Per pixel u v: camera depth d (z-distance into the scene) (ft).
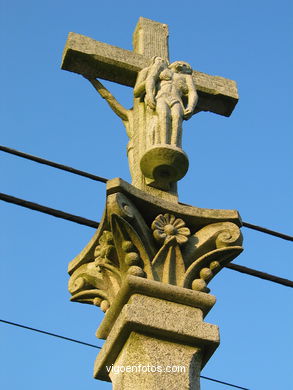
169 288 21.68
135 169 24.70
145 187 24.07
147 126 24.85
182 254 22.76
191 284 22.49
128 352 20.80
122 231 22.12
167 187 24.26
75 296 23.79
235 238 22.99
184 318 21.42
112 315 22.09
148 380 20.20
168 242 22.47
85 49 26.48
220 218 23.27
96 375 22.30
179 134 24.39
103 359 21.81
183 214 23.09
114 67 26.73
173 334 21.03
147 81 25.50
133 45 28.66
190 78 26.27
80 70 26.81
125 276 22.43
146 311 21.21
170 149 23.59
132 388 20.17
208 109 28.58
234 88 28.50
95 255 23.38
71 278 24.20
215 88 28.12
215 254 22.94
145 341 20.88
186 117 25.03
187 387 20.29
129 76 26.94
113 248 22.63
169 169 23.88
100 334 22.52
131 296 21.59
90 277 23.59
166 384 20.21
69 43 26.45
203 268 22.90
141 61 26.94
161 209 22.93
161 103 24.82
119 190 22.34
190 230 23.38
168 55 27.76
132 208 22.38
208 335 21.24
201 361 21.22
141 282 21.52
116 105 26.58
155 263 22.34
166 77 25.79
